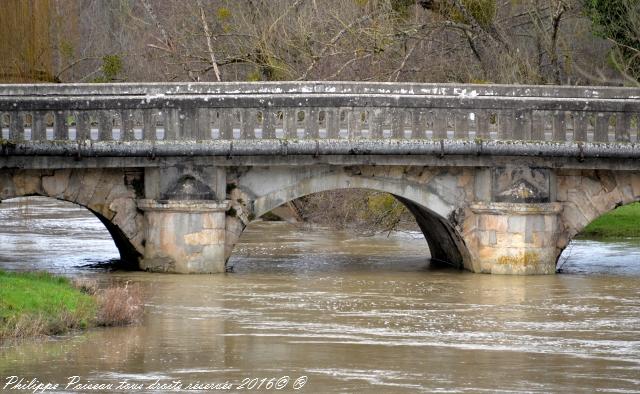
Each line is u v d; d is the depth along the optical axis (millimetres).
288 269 69062
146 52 103438
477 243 66875
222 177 64375
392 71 96000
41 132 61844
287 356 45188
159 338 47812
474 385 41562
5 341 46344
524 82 94125
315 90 63875
